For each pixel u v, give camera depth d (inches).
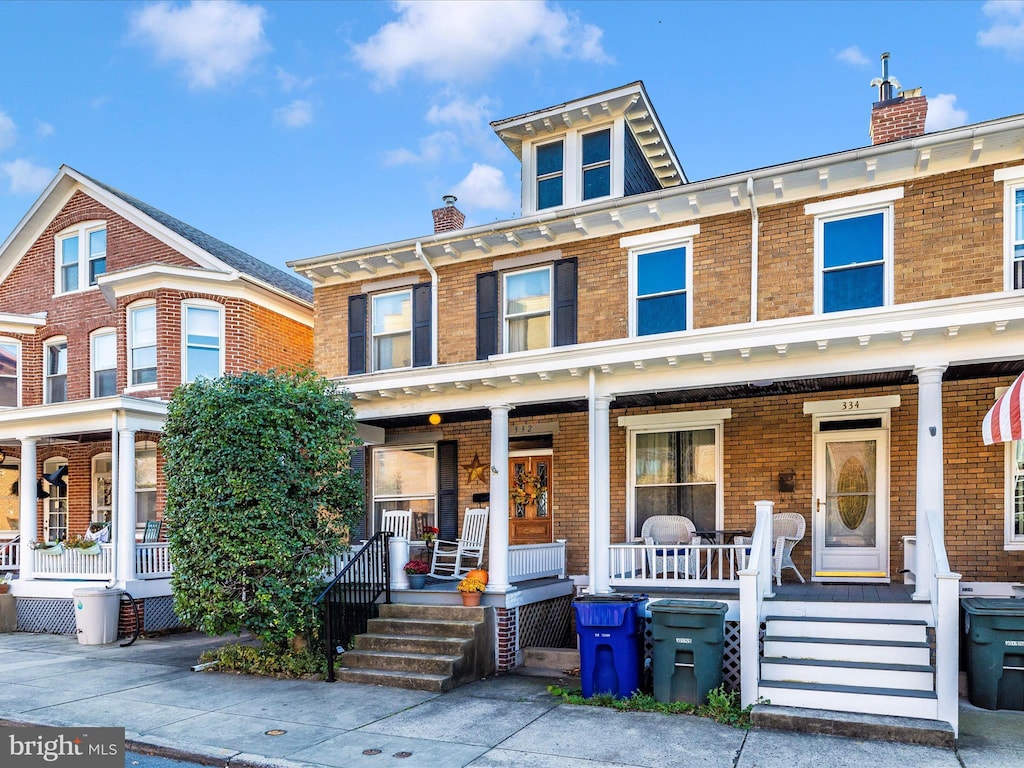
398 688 338.3
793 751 241.6
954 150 383.6
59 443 667.4
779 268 429.1
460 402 419.2
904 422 403.9
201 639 482.9
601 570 371.6
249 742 259.8
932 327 303.4
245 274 632.4
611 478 479.5
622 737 259.1
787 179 418.6
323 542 388.8
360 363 562.3
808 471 424.2
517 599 392.8
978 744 245.9
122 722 286.0
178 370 618.2
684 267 459.8
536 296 508.4
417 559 437.1
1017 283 375.2
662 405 469.1
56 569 527.5
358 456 566.3
